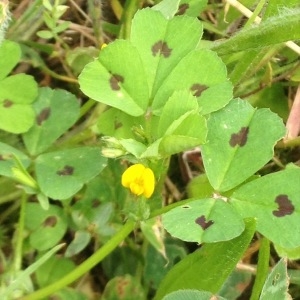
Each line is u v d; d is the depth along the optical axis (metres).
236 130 0.08
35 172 0.09
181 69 0.08
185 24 0.09
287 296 0.08
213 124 0.08
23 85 0.09
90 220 0.09
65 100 0.09
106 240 0.09
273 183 0.08
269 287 0.08
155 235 0.08
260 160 0.08
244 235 0.08
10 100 0.09
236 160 0.08
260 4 0.11
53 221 0.09
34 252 0.09
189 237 0.07
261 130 0.08
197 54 0.08
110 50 0.08
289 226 0.08
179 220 0.07
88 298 0.09
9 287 0.08
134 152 0.08
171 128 0.08
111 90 0.08
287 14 0.09
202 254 0.08
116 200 0.09
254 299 0.09
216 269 0.08
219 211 0.08
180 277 0.08
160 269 0.09
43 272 0.09
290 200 0.08
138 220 0.08
